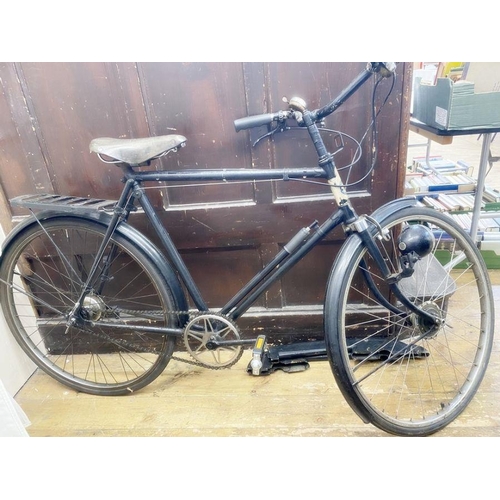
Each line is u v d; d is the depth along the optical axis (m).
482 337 1.20
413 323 1.22
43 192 1.33
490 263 1.97
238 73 1.16
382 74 0.96
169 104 1.20
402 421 1.12
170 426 1.24
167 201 1.33
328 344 1.04
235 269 1.45
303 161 1.27
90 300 1.25
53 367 1.41
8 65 1.15
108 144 1.06
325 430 1.19
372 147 1.22
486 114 1.31
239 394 1.34
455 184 2.03
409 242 1.03
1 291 1.31
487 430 1.15
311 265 1.43
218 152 1.26
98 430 1.25
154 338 1.53
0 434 1.07
